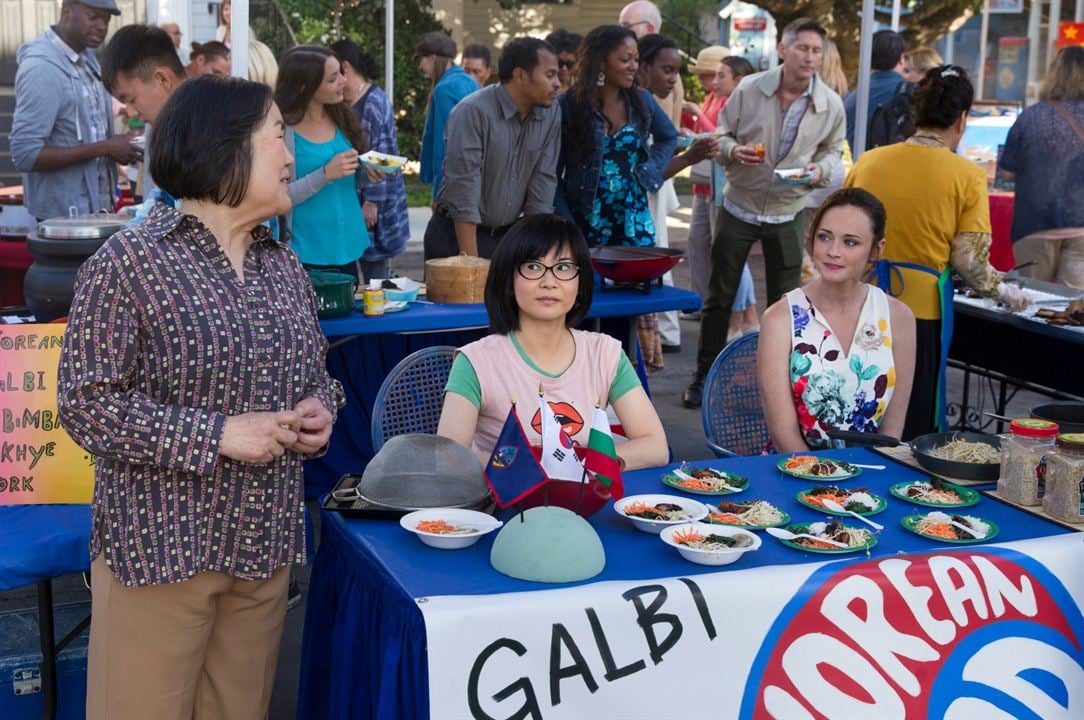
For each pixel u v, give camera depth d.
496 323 2.75
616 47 5.01
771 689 2.07
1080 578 2.27
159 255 1.90
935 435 2.92
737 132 5.81
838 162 5.89
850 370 3.25
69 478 2.76
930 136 4.12
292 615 3.63
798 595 2.08
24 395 2.77
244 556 2.04
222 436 1.89
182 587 2.00
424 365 3.33
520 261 2.65
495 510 2.46
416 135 16.33
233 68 4.28
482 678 1.92
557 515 2.12
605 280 4.67
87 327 1.87
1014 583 2.21
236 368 1.95
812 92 5.64
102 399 1.86
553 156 5.05
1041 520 2.44
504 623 1.92
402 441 2.45
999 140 10.58
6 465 2.75
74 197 5.39
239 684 2.18
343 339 4.31
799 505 2.55
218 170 1.91
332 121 4.70
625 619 1.98
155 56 3.97
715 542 2.20
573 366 2.76
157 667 2.02
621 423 2.87
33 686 2.62
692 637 2.02
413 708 1.97
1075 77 5.54
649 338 6.61
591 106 5.05
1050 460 2.47
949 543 2.26
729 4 15.26
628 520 2.40
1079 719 2.27
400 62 15.77
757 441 3.63
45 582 2.55
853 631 2.11
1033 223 5.72
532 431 2.70
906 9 15.52
